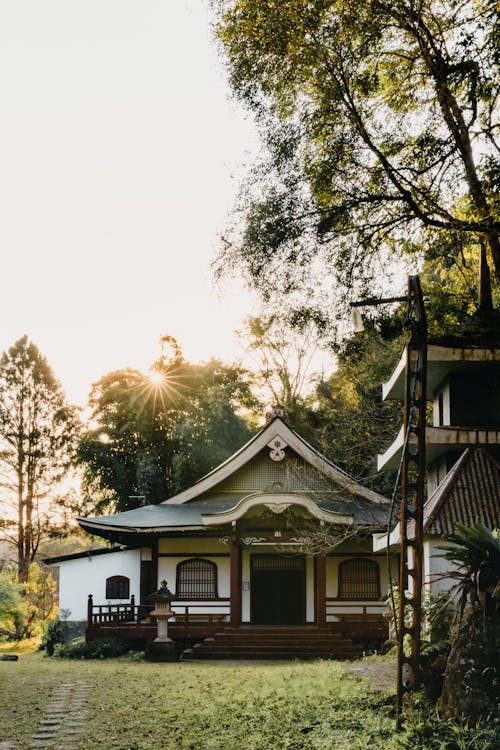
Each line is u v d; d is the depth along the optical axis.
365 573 31.19
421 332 13.72
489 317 18.88
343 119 18.28
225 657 26.44
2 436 55.62
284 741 11.77
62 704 15.65
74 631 33.12
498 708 11.10
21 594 52.53
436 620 14.72
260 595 31.61
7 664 24.88
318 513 27.77
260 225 19.14
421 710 11.86
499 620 11.67
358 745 11.03
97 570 33.50
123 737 12.44
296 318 20.36
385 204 19.33
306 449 32.09
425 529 16.25
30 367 56.16
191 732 12.70
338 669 18.52
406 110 18.48
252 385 51.16
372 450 29.16
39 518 55.47
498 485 17.05
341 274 19.89
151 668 23.02
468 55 15.26
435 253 20.19
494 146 17.41
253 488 33.69
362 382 30.67
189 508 33.03
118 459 49.47
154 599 26.94
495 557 11.85
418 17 17.02
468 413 19.09
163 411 49.25
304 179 18.83
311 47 17.08
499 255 17.70
